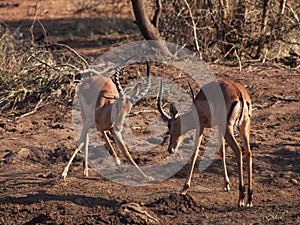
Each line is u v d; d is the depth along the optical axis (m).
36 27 43.16
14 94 25.48
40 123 23.36
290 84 26.17
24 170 18.95
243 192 15.61
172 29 30.75
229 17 29.94
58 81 25.89
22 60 27.45
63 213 15.49
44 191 17.00
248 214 15.02
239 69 28.44
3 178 18.30
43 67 26.19
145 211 15.16
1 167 19.22
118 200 16.25
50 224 14.69
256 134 21.11
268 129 21.59
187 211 15.55
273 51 30.50
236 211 15.34
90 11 47.72
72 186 17.42
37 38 38.66
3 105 25.44
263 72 27.95
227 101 15.93
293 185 17.17
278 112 23.06
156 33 29.55
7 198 16.53
